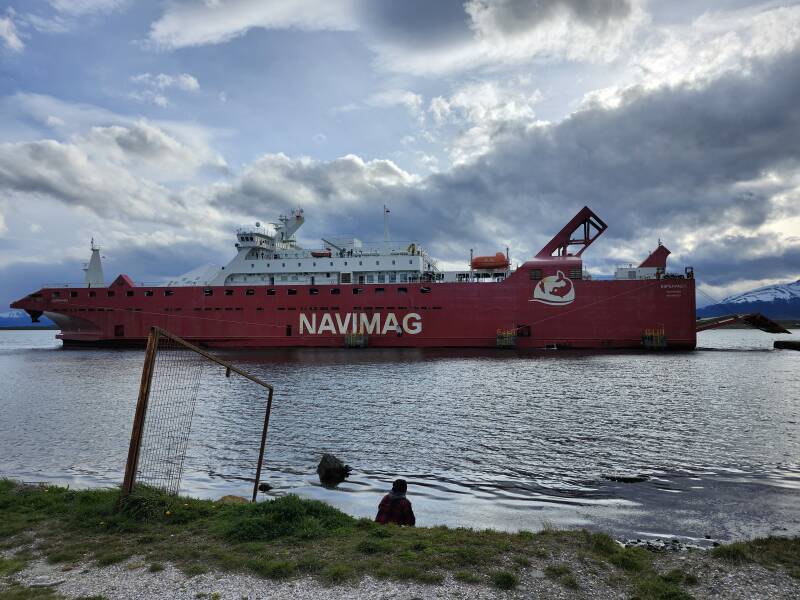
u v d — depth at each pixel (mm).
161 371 40938
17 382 36781
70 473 15602
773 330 56562
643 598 6660
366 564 7340
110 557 7469
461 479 14938
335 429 21469
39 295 63844
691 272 53969
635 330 54125
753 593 6945
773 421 22734
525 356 49656
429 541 8336
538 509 12453
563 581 7043
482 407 25969
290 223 71188
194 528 8781
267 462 16859
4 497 10477
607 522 11555
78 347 68688
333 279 60844
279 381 34844
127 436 20641
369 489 14125
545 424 22234
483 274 58844
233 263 63094
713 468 15891
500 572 7180
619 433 20562
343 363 44625
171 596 6398
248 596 6426
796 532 10914
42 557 7652
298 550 7852
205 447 18781
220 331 59812
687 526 11273
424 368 41312
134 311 61750
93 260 67688
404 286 56875
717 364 45125
